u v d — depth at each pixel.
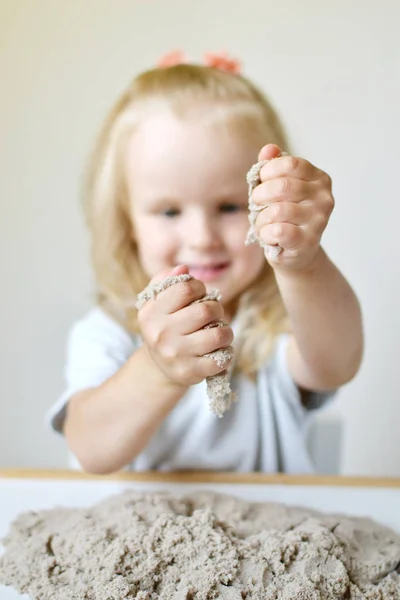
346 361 0.51
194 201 0.58
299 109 0.87
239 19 0.85
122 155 0.63
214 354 0.39
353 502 0.48
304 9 0.85
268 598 0.37
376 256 0.91
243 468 0.62
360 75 0.86
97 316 0.67
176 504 0.44
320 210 0.41
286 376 0.64
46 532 0.43
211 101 0.61
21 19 0.85
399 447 0.96
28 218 0.90
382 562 0.40
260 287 0.66
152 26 0.86
